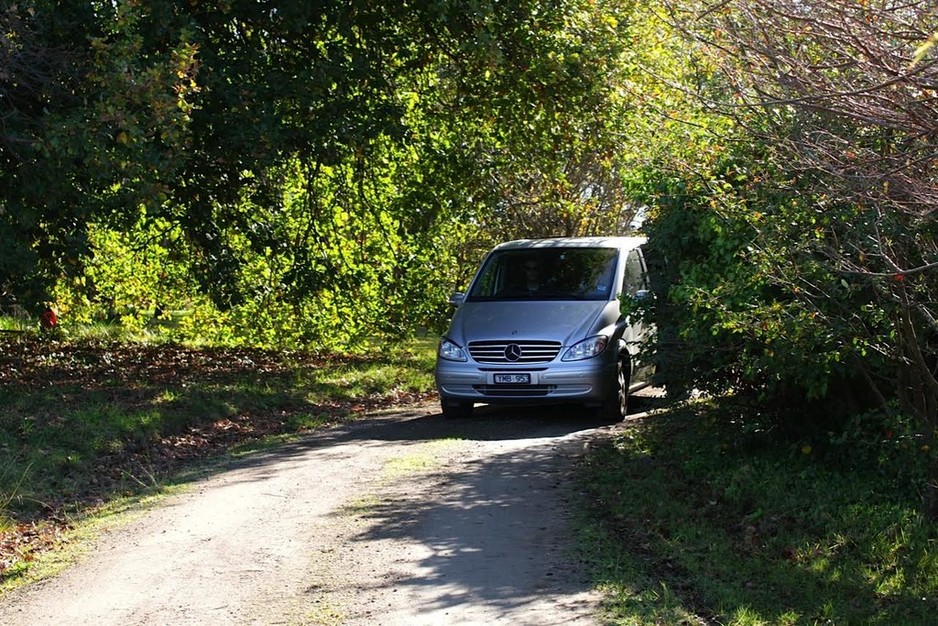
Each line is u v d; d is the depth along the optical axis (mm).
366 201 17625
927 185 4430
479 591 6422
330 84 13094
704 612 6191
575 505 8508
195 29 11781
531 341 12086
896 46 4281
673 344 9828
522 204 21250
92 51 10852
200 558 7254
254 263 18047
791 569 6977
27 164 10508
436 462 10180
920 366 7062
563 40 14828
